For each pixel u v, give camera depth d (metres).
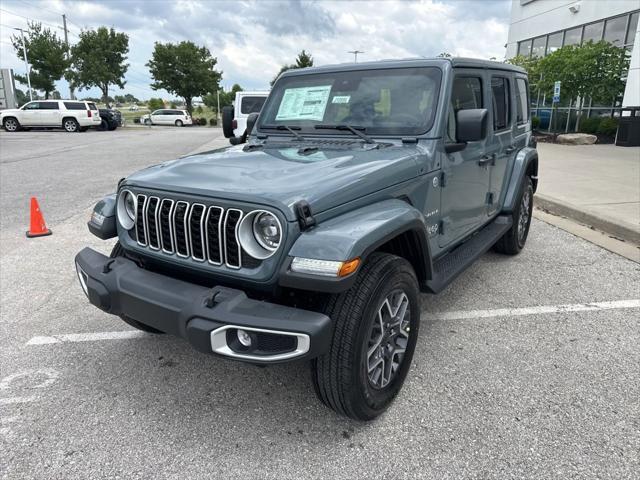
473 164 3.90
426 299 4.33
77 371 3.23
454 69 3.51
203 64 60.34
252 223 2.32
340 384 2.39
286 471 2.37
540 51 21.92
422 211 3.20
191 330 2.26
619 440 2.53
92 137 25.47
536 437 2.56
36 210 6.26
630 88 15.94
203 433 2.63
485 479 2.29
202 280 2.66
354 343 2.35
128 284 2.60
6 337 3.68
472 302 4.25
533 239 6.14
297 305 2.52
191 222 2.50
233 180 2.54
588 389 2.97
